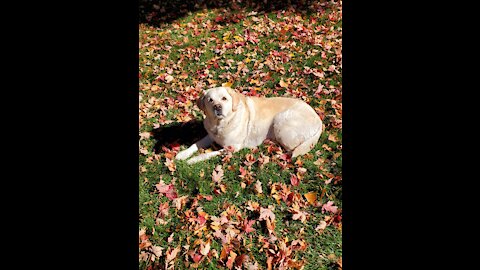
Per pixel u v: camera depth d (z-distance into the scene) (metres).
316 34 7.29
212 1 9.35
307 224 3.55
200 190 3.96
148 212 3.72
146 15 9.17
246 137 4.54
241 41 7.25
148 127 5.11
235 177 4.11
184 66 6.79
